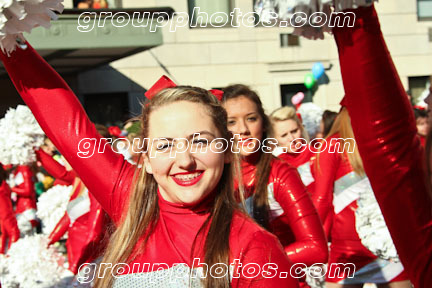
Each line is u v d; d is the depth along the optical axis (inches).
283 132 178.7
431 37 492.4
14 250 143.9
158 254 59.5
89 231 128.3
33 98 66.1
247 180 103.8
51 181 317.4
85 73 452.8
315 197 131.3
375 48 43.5
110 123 457.1
